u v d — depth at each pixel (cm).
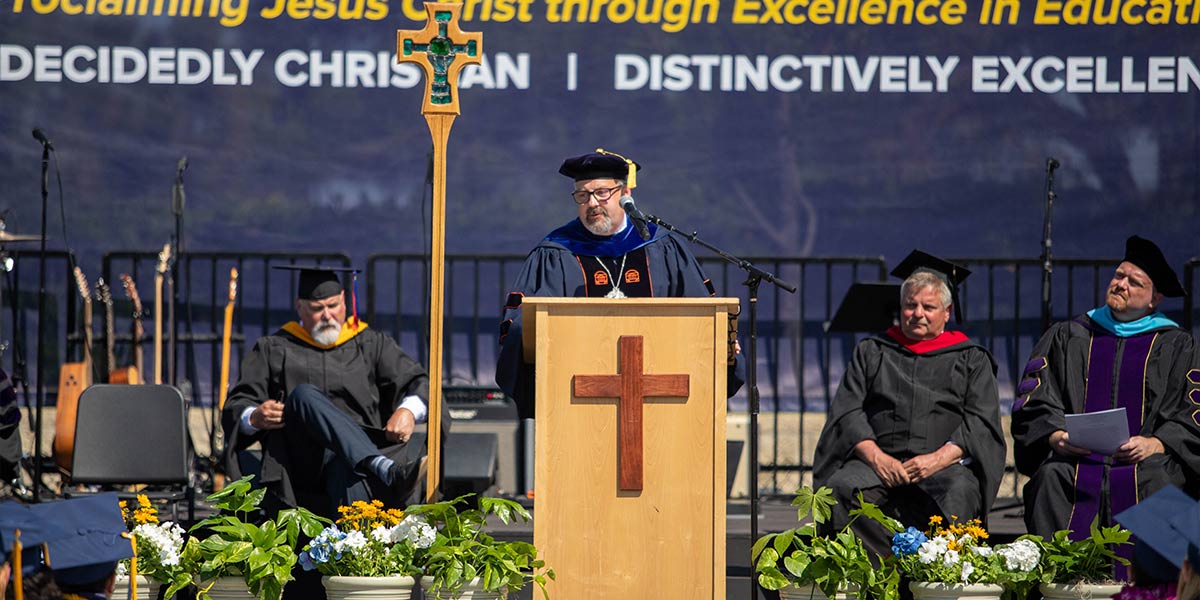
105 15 3372
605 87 3419
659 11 3425
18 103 3341
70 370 2880
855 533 2128
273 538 1848
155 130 3366
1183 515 1230
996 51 3409
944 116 3409
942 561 1869
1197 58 3394
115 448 2338
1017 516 2692
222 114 3384
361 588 1781
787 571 1945
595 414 1666
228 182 3375
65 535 1370
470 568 1761
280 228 3378
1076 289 3366
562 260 2125
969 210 3400
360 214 3391
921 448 2225
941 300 2309
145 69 3375
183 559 1842
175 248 3222
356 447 2102
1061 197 3397
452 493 2659
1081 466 2150
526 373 1895
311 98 3400
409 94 3409
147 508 1897
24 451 3169
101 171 3350
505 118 3412
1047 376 2278
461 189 3403
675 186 3400
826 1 3422
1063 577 1886
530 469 2939
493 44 3416
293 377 2334
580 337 1667
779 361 3372
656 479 1666
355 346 2389
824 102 3412
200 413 3294
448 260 3341
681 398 1669
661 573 1656
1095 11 3406
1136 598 1341
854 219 3403
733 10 3425
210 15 3394
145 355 3262
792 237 3403
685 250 2173
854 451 2225
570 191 3412
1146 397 2230
